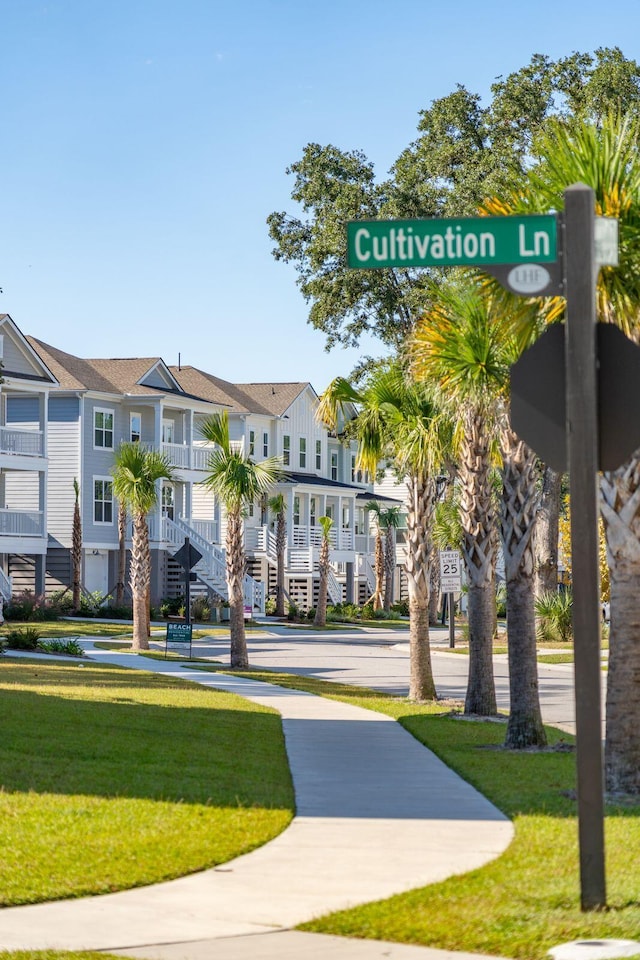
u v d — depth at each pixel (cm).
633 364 770
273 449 7225
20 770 1249
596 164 1159
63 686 2334
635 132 1208
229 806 1105
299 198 5031
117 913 772
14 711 1772
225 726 1741
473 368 1648
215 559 6088
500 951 684
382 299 4772
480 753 1550
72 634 4434
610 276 1138
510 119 4834
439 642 4641
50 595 5484
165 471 3872
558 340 785
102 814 1042
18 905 789
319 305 4884
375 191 4944
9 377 5084
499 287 1199
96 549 5844
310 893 821
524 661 1650
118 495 3862
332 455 8038
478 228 795
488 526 2103
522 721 1634
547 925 722
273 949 693
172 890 830
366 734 1720
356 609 6719
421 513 2398
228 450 3222
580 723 747
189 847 937
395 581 8294
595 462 750
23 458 5159
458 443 2202
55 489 5741
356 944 702
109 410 5909
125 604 5756
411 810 1123
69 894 811
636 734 1191
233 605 3197
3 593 5066
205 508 6700
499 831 1025
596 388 771
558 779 1308
